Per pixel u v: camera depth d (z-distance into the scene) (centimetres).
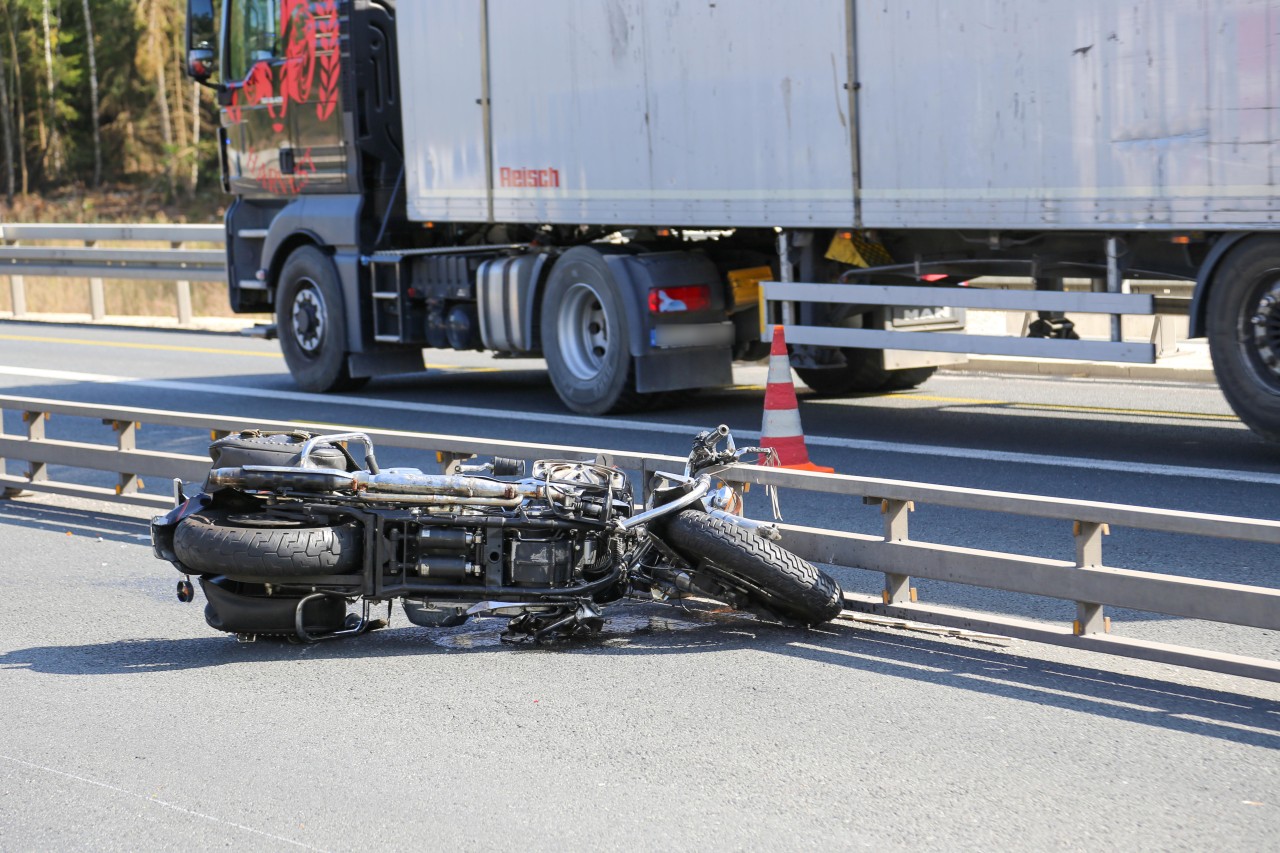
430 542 2502
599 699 2234
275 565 2477
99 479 4366
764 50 4588
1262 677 2139
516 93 5331
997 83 4072
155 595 3002
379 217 6056
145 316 10181
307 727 2155
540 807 1825
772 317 4822
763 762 1952
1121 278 4006
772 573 2458
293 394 6138
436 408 5562
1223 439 4341
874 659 2394
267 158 6344
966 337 4316
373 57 5978
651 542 2558
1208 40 3656
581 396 5256
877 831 1719
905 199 4312
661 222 4931
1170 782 1845
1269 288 3747
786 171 4584
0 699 2333
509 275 5525
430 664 2455
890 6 4275
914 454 4256
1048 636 2361
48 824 1830
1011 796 1812
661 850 1688
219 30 6550
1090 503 2284
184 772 1989
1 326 9619
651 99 4906
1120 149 3844
